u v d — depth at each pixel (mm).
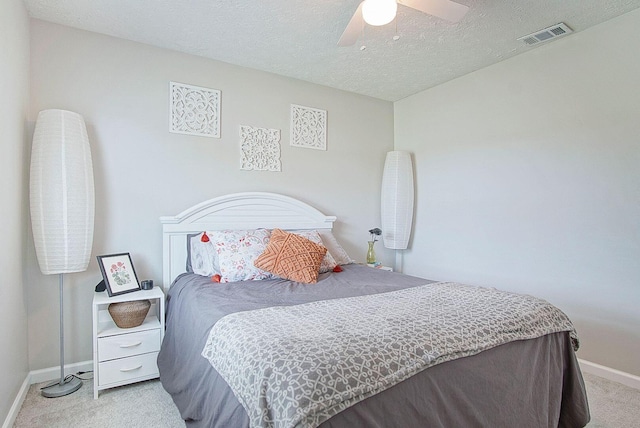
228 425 1200
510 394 1470
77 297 2529
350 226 3902
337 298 1953
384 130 4164
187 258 2822
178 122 2914
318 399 994
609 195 2482
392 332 1333
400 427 1125
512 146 3055
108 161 2650
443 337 1356
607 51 2480
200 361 1616
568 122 2691
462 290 2070
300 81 3551
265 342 1259
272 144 3373
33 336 2381
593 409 2090
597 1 2246
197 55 2990
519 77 2998
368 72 3355
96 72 2615
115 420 1940
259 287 2275
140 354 2334
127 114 2721
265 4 2264
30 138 2363
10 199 1930
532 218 2916
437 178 3742
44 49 2447
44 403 2111
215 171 3082
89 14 2381
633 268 2373
